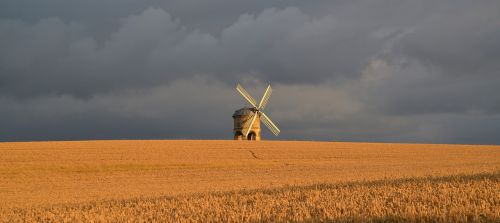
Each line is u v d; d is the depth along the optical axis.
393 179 23.91
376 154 56.38
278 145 62.50
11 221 17.11
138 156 50.59
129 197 23.30
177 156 51.44
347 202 15.52
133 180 37.62
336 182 24.28
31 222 16.67
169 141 65.25
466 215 12.34
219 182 33.44
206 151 55.38
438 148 63.44
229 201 18.16
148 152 53.44
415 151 59.75
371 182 22.75
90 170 43.22
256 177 36.81
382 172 36.69
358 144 66.69
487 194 15.88
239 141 66.75
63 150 53.38
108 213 16.55
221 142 64.56
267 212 14.47
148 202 19.02
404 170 38.41
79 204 20.52
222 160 49.16
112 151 53.47
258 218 13.60
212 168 45.09
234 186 28.62
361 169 41.91
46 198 26.86
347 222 12.45
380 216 12.79
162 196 22.05
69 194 28.80
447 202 14.40
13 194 30.19
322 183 23.78
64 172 42.31
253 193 20.73
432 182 20.67
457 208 13.02
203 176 39.22
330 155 54.94
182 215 15.16
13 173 41.47
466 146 66.38
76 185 35.25
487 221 11.80
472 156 55.56
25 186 35.16
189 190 27.19
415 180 22.25
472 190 16.66
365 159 52.31
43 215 17.73
